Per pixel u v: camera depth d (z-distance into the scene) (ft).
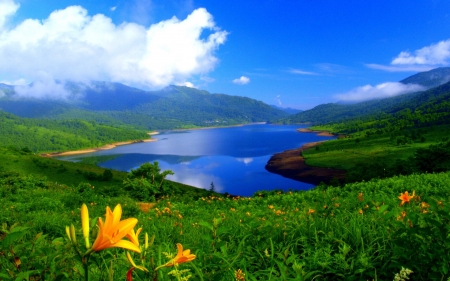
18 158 219.82
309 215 16.81
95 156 493.36
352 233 11.45
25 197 45.83
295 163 311.47
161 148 553.23
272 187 231.91
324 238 11.58
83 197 45.75
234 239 12.78
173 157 420.77
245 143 568.41
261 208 35.12
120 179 192.03
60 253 7.64
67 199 43.86
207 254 9.55
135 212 36.96
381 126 626.64
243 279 7.34
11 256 7.20
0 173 71.92
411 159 129.70
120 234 3.52
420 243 8.77
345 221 14.06
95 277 6.44
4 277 6.16
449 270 7.83
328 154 345.92
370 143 402.93
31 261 7.70
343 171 252.42
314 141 562.25
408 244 9.28
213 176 278.05
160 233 16.67
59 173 197.57
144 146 615.98
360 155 320.91
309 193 44.52
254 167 317.63
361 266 9.10
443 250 8.13
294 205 34.50
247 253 10.55
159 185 89.51
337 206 21.56
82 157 491.31
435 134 396.98
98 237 3.58
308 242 12.06
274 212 22.70
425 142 357.00
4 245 5.73
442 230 8.38
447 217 8.67
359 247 10.62
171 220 24.11
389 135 450.71
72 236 3.81
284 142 561.84
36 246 8.25
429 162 116.88
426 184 41.45
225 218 21.59
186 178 271.90
